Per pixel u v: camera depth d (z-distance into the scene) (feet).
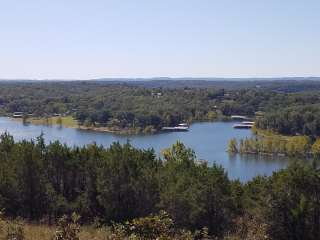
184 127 572.51
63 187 100.42
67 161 98.73
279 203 86.38
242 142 401.70
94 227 78.07
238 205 95.20
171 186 91.25
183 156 122.62
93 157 100.12
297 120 518.78
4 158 98.07
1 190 90.99
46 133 471.21
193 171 101.45
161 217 35.12
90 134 488.02
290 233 85.71
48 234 56.39
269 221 85.92
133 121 561.02
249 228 84.64
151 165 103.24
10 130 485.97
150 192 94.07
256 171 317.63
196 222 87.66
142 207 94.07
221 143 440.45
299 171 88.53
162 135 502.38
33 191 92.94
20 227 55.57
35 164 92.79
